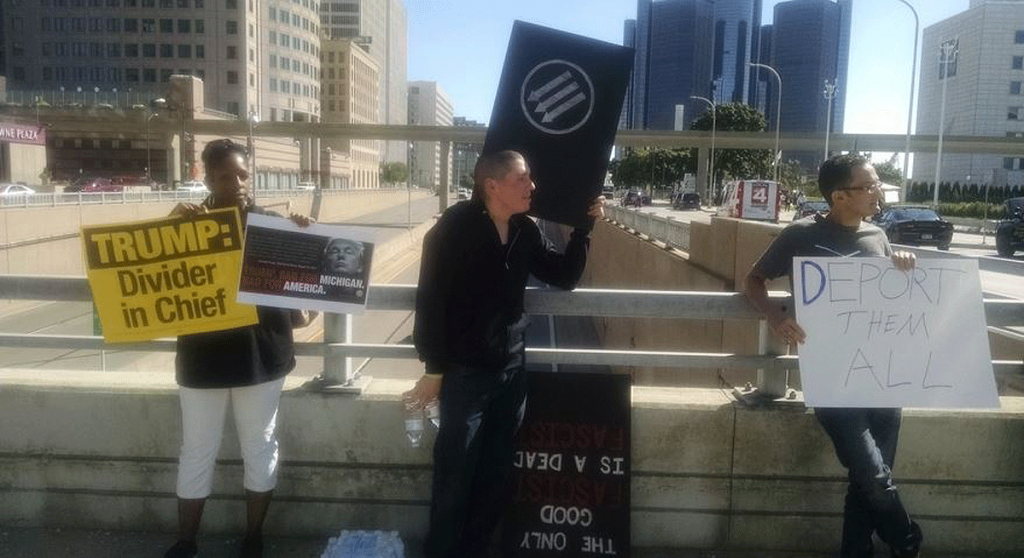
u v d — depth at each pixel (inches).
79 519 135.8
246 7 4498.0
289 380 138.3
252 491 123.6
